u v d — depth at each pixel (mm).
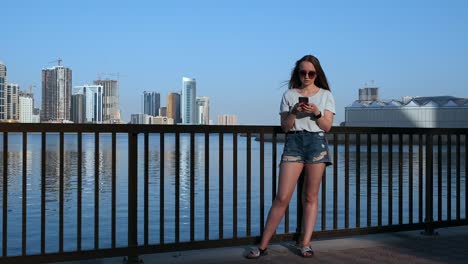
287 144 4359
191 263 4168
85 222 14312
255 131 4613
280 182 4348
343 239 5098
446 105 113250
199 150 83375
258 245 4727
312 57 4352
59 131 3951
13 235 12492
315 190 4375
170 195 20906
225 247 4684
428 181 5344
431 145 5367
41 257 3900
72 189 23797
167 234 12133
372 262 4180
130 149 4137
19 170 37188
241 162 49094
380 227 5125
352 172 34750
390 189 5238
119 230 12945
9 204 19047
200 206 17453
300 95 4340
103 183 26297
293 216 14742
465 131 5555
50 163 44219
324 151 4324
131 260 4168
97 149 4070
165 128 4258
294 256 4387
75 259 3986
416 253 4492
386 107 118875
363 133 5051
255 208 16969
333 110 4336
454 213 13633
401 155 5281
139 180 27656
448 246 4793
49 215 15852
